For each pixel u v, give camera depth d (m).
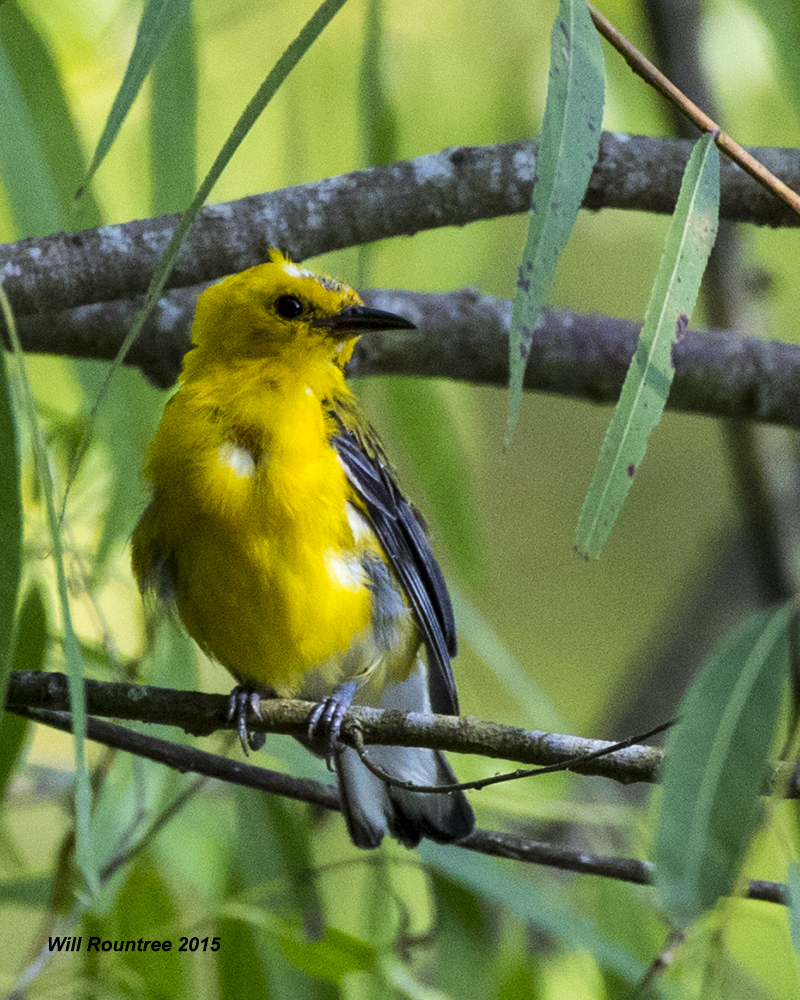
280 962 9.74
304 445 9.39
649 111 12.93
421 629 10.55
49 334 10.98
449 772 9.70
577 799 11.87
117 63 12.11
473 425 14.10
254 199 9.40
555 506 18.78
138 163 12.45
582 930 9.56
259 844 10.28
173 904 10.10
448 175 9.38
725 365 11.93
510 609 18.20
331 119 12.73
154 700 8.61
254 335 9.70
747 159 6.48
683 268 6.21
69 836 9.12
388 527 10.01
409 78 12.99
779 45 9.57
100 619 9.46
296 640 9.47
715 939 6.22
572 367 12.06
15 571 5.70
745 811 5.77
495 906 10.76
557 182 6.03
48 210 9.72
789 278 14.93
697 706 6.00
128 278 9.20
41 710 8.59
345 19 12.76
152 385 11.66
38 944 9.11
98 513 10.90
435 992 9.45
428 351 11.96
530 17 13.12
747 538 13.91
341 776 9.67
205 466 9.25
